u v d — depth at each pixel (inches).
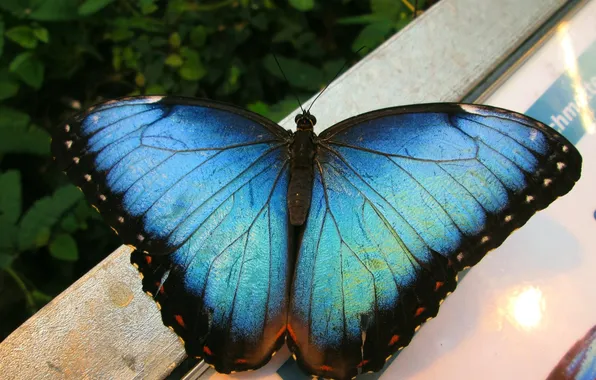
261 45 14.0
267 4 13.5
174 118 8.7
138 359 8.6
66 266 12.0
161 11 13.6
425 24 10.5
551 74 9.7
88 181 8.5
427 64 10.3
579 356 8.3
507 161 8.3
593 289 8.7
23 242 11.3
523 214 8.3
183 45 13.4
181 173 8.7
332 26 14.3
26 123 12.3
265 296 8.5
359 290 8.5
